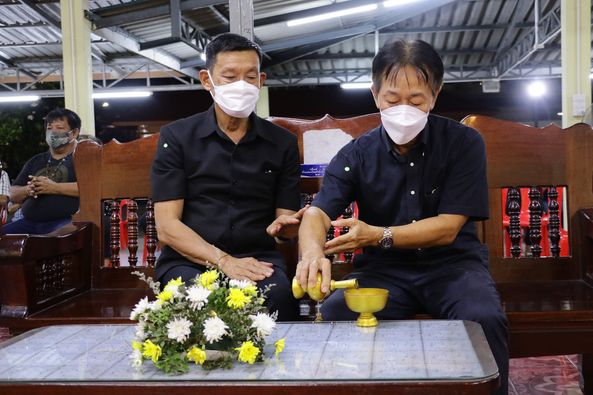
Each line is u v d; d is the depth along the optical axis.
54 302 2.76
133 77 15.96
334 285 1.93
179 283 1.67
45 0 9.79
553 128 2.95
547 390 3.19
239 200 2.72
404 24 13.14
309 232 2.26
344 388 1.40
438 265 2.43
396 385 1.39
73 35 9.30
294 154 2.80
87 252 3.09
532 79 17.62
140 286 3.11
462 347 1.65
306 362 1.56
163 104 19.75
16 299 2.55
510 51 15.09
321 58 15.65
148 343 1.52
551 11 11.41
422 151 2.45
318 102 20.03
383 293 1.88
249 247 2.72
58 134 4.63
